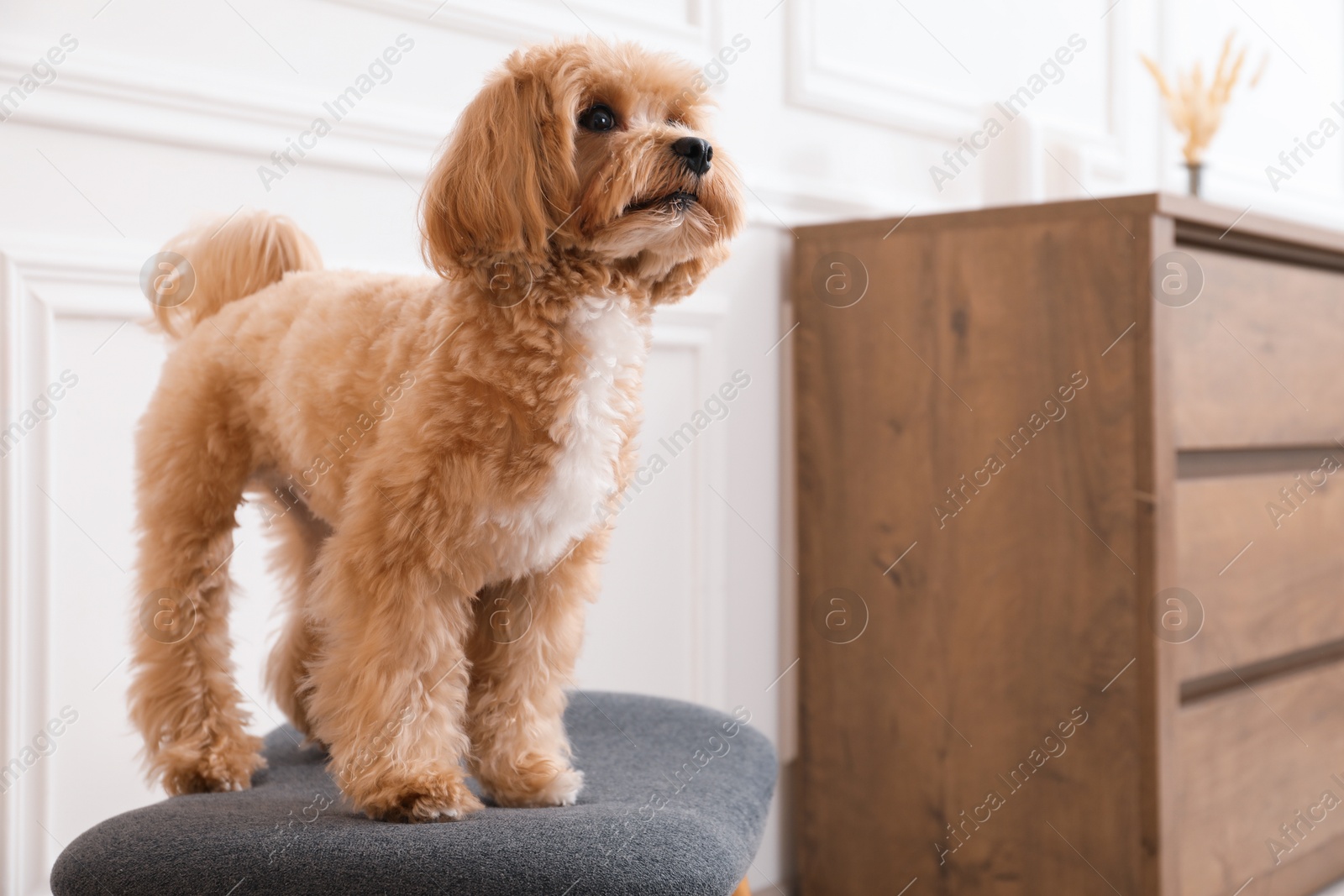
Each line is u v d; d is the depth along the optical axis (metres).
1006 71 2.50
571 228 1.11
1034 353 1.74
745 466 2.06
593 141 1.17
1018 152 2.44
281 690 1.37
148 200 1.39
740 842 1.05
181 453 1.22
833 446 2.02
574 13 1.79
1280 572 1.85
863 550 1.98
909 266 1.91
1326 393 1.95
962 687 1.84
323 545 1.17
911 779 1.92
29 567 1.31
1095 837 1.68
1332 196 3.41
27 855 1.31
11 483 1.29
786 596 2.14
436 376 1.06
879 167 2.26
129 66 1.35
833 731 2.03
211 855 0.92
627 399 1.15
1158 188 2.85
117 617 1.39
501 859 0.91
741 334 2.04
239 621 1.50
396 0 1.59
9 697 1.29
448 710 1.08
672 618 1.97
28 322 1.30
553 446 1.07
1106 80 2.72
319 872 0.90
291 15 1.50
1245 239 1.80
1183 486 1.66
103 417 1.37
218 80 1.43
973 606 1.83
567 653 1.22
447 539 1.05
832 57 2.17
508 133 1.10
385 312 1.15
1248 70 3.13
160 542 1.22
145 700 1.21
